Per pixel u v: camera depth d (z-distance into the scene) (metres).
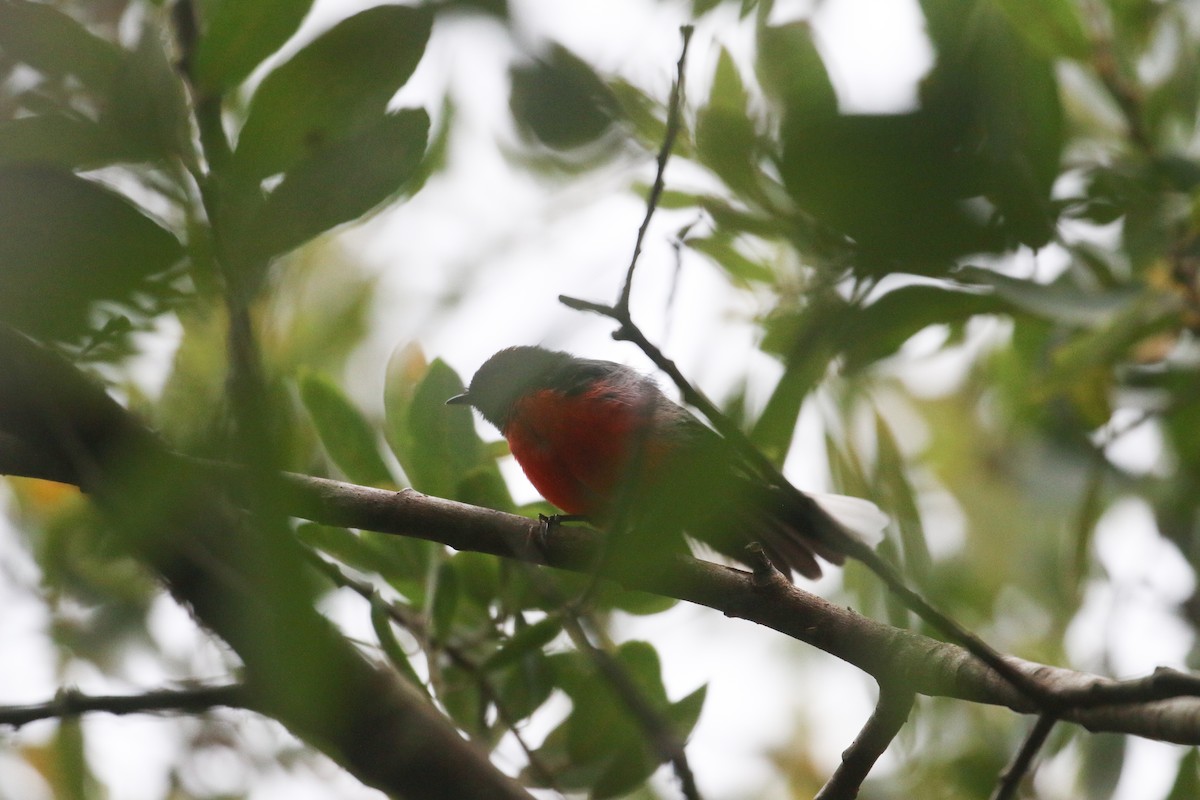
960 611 10.94
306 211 3.73
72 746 9.12
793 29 3.80
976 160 2.66
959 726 10.19
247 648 2.64
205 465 3.54
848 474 7.15
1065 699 5.13
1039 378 8.32
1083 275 7.32
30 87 4.00
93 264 3.31
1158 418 9.80
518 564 7.46
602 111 4.68
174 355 5.80
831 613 6.52
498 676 7.71
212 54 4.02
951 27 4.53
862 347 4.80
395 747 6.28
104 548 6.34
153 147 3.77
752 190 3.89
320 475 8.48
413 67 4.03
